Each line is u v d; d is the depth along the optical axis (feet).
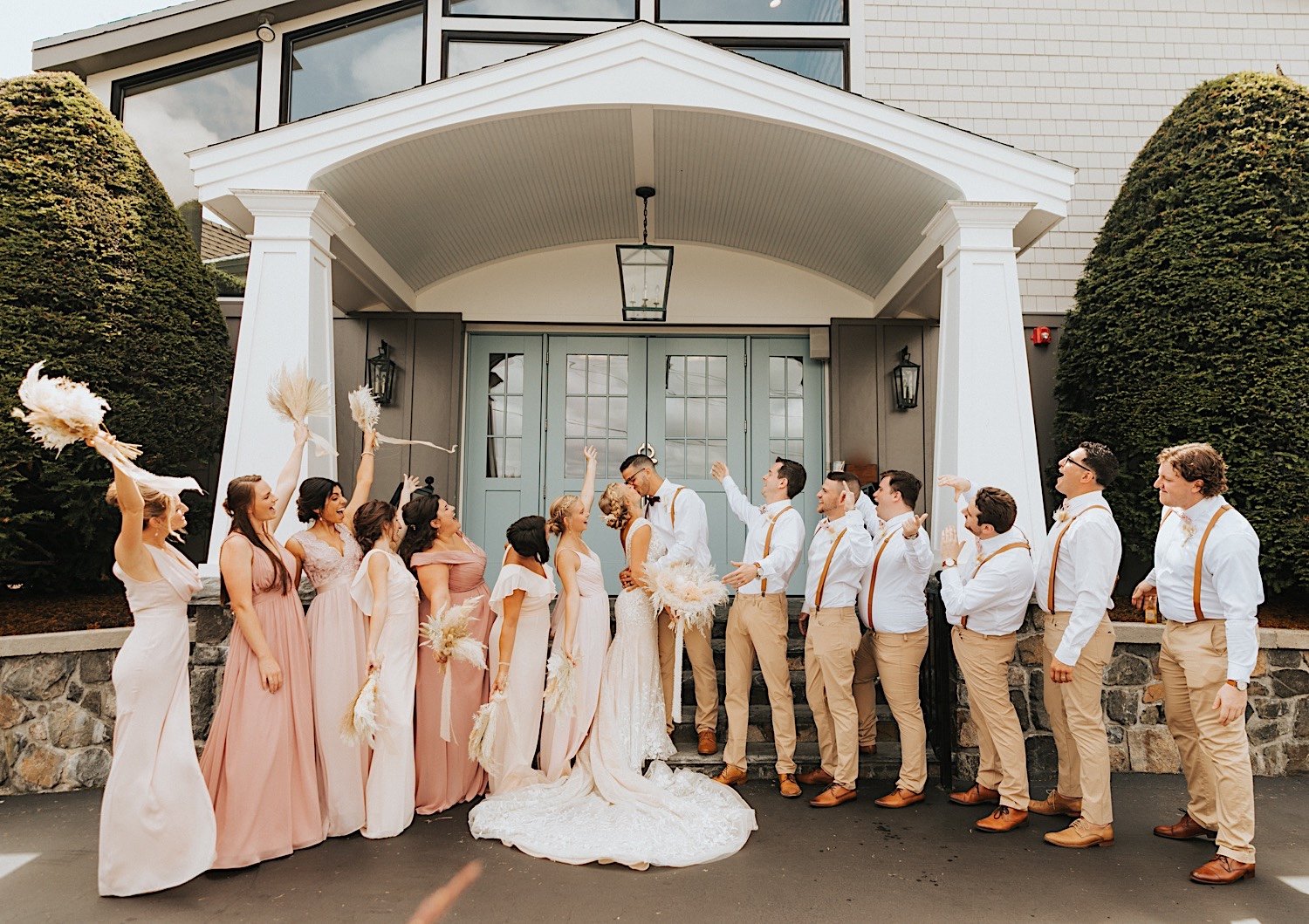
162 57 24.20
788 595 23.30
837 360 23.08
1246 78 18.24
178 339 18.24
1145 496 17.79
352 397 14.57
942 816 13.01
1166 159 18.72
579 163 19.20
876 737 15.83
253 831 10.96
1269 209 17.29
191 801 10.40
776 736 14.07
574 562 13.52
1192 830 12.06
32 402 9.49
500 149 17.99
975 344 15.85
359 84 24.04
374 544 12.76
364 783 12.34
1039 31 23.75
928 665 15.81
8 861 11.26
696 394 24.03
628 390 23.94
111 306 17.30
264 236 15.66
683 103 16.49
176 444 18.16
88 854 11.52
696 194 20.75
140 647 10.41
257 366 15.28
